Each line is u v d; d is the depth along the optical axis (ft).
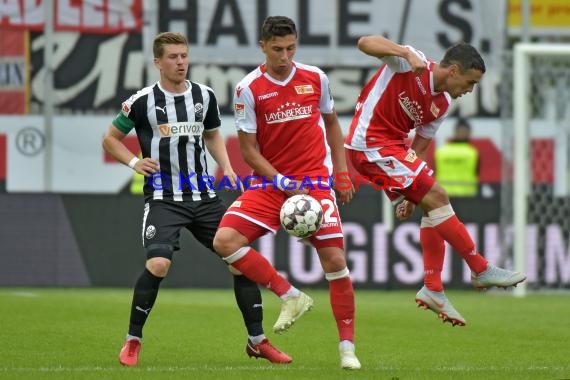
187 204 84.02
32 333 99.09
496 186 157.07
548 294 152.05
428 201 81.76
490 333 104.88
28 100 151.84
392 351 92.58
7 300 127.03
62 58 151.43
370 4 153.28
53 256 152.15
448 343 97.76
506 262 153.07
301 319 113.60
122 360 81.92
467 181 156.97
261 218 80.79
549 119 157.48
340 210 152.46
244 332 102.89
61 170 152.97
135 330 82.58
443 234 81.82
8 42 150.71
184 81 84.74
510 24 155.12
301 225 77.46
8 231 151.84
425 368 81.20
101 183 153.38
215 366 81.66
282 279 80.07
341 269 79.05
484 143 157.07
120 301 128.47
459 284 154.30
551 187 156.25
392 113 82.43
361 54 153.17
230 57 152.46
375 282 152.66
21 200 151.64
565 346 96.12
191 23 152.25
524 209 145.48
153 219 83.30
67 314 113.39
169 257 82.07
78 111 152.25
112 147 83.87
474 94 156.56
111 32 151.43
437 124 85.51
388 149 82.64
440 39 154.30
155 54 83.82
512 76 154.10
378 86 82.79
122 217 152.46
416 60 77.66
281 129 80.02
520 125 145.28
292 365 82.53
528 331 106.52
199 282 152.76
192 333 101.81
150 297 82.23
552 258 155.12
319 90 81.05
